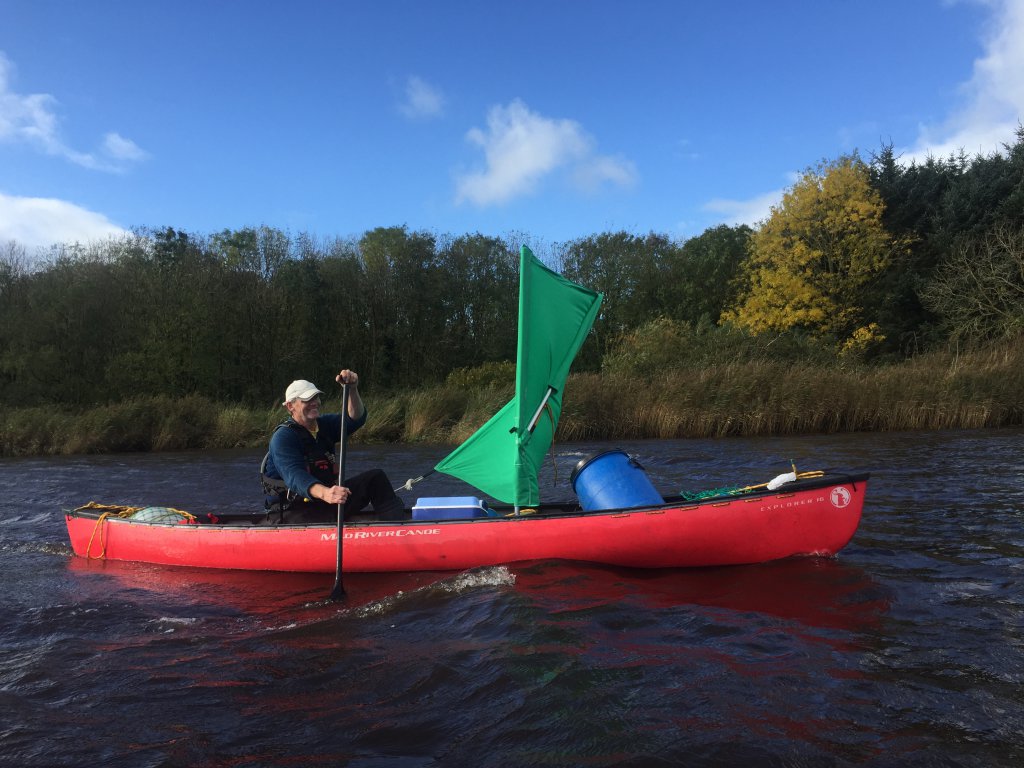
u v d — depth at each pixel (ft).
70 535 18.67
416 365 106.22
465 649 11.13
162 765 8.00
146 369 81.56
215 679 10.43
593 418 51.88
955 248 90.43
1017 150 98.37
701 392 52.65
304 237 106.42
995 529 17.90
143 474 37.24
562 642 11.18
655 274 113.80
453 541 15.61
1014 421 51.49
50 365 78.54
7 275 86.02
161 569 16.96
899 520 19.15
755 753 7.76
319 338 101.40
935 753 7.66
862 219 91.50
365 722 8.91
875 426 51.11
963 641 10.80
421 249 106.42
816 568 14.92
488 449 17.33
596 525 15.24
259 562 16.47
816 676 9.68
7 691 10.12
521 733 8.41
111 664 11.10
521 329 16.96
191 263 92.68
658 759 7.70
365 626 12.55
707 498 15.05
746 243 111.45
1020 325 74.69
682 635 11.36
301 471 15.85
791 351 69.31
